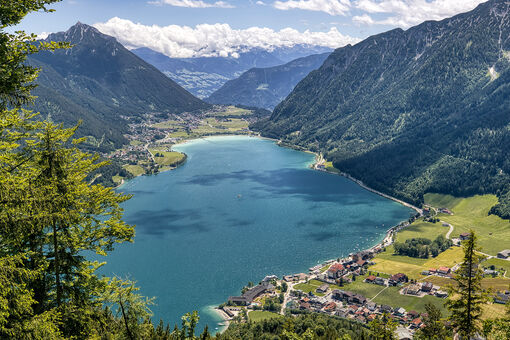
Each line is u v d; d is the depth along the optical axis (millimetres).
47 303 40531
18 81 32281
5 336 28734
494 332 52750
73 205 40812
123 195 47125
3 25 31359
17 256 30562
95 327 43781
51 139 39531
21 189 32469
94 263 46125
